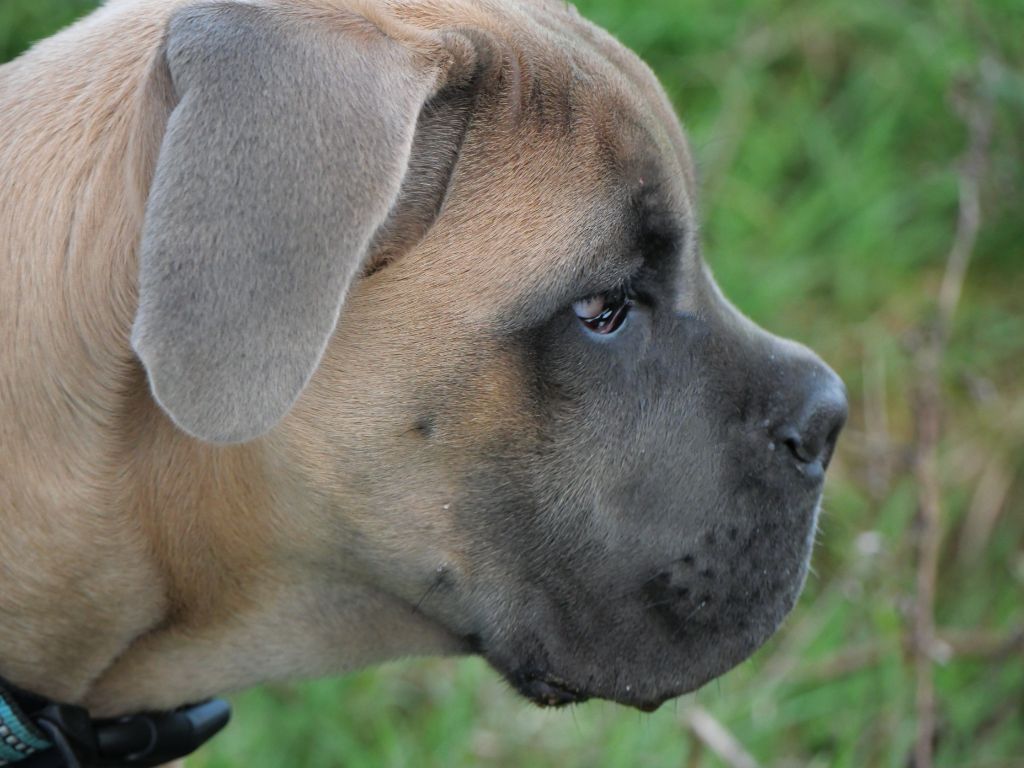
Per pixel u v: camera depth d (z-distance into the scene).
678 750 8.79
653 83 6.49
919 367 9.92
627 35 11.78
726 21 12.09
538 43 5.99
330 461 5.84
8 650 5.98
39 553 5.84
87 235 5.72
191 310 5.03
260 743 8.99
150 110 5.36
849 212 11.38
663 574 6.18
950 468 10.18
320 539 6.00
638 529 6.12
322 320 5.07
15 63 6.31
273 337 5.05
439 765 8.98
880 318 10.95
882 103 11.84
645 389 6.07
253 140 5.06
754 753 8.96
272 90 5.10
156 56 5.37
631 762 8.78
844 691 9.22
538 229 5.79
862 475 10.12
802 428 6.34
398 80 5.32
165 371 5.05
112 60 6.01
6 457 5.80
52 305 5.75
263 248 5.04
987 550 9.95
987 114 10.77
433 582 6.07
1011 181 11.10
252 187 5.04
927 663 8.51
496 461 5.93
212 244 5.03
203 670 6.34
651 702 6.36
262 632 6.25
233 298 5.03
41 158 5.91
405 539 5.97
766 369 6.35
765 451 6.27
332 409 5.79
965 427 10.39
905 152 11.77
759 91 11.95
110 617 6.01
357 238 5.09
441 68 5.59
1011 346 10.82
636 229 5.93
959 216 10.95
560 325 5.88
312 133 5.10
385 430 5.81
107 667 6.20
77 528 5.82
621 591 6.17
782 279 10.95
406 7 5.98
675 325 6.13
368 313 5.74
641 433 6.06
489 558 6.05
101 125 5.86
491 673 9.38
